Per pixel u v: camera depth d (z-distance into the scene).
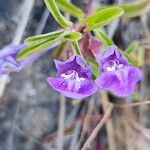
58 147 0.10
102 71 0.07
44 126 0.10
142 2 0.09
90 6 0.10
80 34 0.08
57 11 0.08
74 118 0.10
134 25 0.11
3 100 0.10
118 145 0.10
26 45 0.08
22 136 0.10
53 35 0.08
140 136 0.11
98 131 0.10
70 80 0.07
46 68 0.10
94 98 0.11
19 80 0.10
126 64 0.07
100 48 0.08
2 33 0.10
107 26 0.11
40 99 0.10
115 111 0.11
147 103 0.11
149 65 0.11
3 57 0.08
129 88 0.07
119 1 0.11
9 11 0.10
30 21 0.10
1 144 0.10
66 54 0.09
